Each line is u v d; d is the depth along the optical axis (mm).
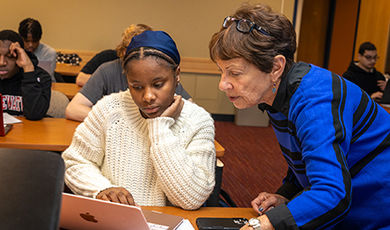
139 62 1243
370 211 1110
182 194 1332
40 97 2451
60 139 2074
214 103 6801
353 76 5508
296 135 1076
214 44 1054
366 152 1092
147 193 1442
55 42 6500
